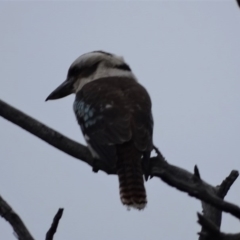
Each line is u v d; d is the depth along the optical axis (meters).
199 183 7.67
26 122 10.69
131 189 10.09
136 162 10.36
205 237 7.91
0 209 8.84
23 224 8.82
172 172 9.66
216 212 9.86
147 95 11.83
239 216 7.60
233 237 7.83
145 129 10.80
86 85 12.42
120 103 11.22
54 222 8.55
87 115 11.38
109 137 10.68
